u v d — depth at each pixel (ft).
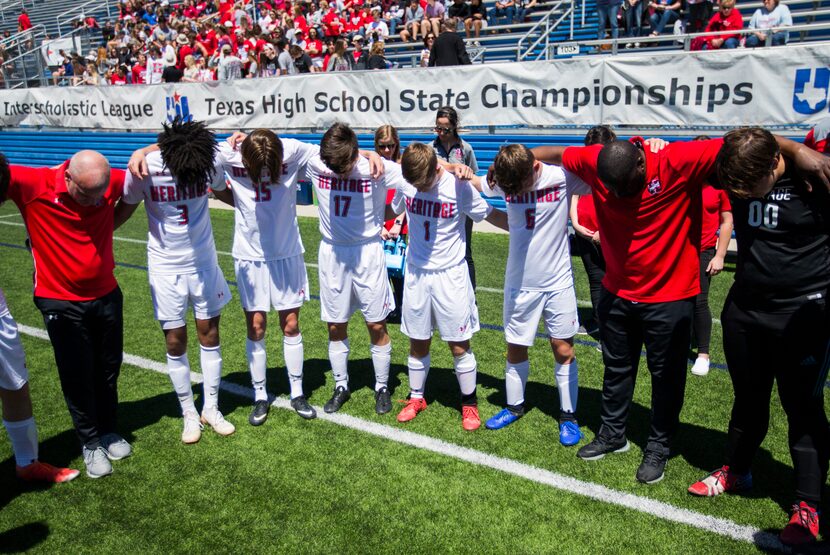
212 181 12.72
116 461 12.75
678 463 12.29
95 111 46.70
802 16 36.29
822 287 9.73
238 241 13.37
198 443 13.35
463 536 10.46
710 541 10.19
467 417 13.75
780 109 25.41
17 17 84.12
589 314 20.66
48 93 48.98
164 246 12.54
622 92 28.32
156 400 15.29
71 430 13.99
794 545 9.91
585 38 42.50
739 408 10.90
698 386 15.38
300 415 14.32
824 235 9.61
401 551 10.15
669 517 10.77
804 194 9.44
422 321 13.39
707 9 36.17
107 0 73.46
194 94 41.39
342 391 14.76
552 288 12.45
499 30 45.50
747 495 11.30
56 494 11.73
